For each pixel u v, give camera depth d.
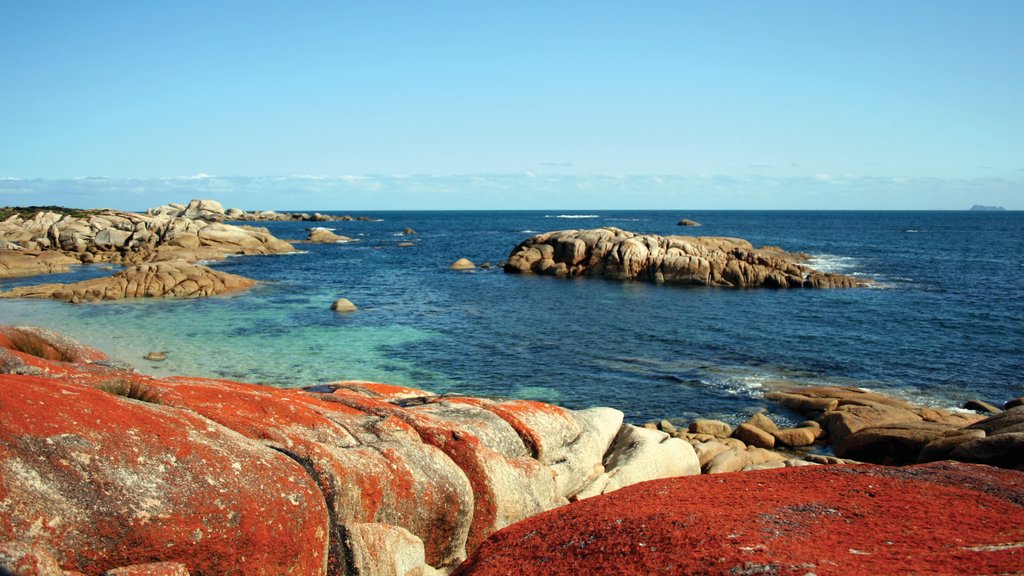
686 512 7.05
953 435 16.39
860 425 19.23
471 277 59.75
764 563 5.47
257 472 6.52
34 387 5.99
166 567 5.57
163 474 5.93
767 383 25.75
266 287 50.62
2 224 76.69
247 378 24.92
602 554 6.36
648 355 30.31
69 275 56.47
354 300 45.00
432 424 9.89
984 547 5.74
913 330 36.03
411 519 8.53
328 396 10.27
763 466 16.45
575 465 11.92
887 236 124.50
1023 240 113.12
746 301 46.31
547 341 33.03
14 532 4.96
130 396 7.68
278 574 6.41
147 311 38.44
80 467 5.53
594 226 171.50
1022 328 36.56
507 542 7.45
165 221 78.19
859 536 6.16
